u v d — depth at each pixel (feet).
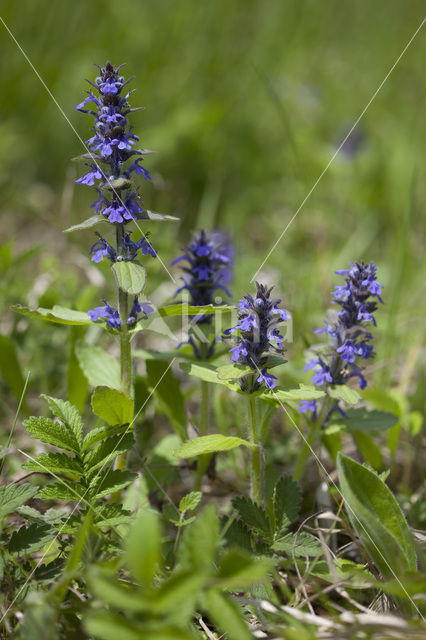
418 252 25.21
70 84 32.17
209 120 31.09
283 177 31.78
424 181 28.63
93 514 9.73
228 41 37.55
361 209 29.60
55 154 31.30
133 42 34.19
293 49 40.37
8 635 8.79
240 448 15.39
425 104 36.47
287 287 21.90
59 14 34.12
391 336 18.47
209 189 29.89
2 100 32.37
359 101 38.52
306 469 14.40
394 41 42.83
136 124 31.89
